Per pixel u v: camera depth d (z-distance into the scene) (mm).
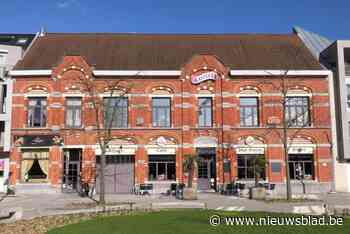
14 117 31938
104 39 37719
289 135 32438
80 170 32062
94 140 31969
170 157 32375
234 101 32812
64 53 33938
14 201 26453
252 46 37031
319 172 31984
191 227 14125
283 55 35406
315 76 33031
